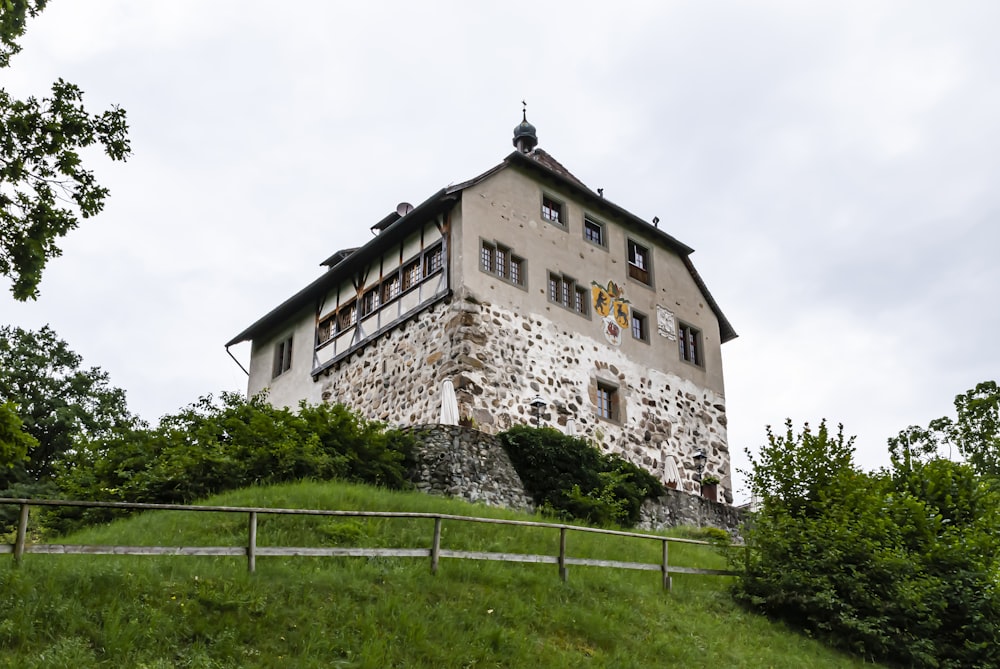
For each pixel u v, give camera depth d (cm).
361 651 1119
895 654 1534
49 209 1470
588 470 2259
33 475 3025
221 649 1071
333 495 1727
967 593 1555
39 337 3241
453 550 1474
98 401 3219
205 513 1631
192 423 2048
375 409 2567
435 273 2511
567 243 2719
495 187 2592
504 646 1229
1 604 1047
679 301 3003
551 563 1539
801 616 1614
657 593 1590
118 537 1562
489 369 2383
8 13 1498
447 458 2067
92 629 1048
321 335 2898
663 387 2822
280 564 1297
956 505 1747
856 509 1678
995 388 2852
